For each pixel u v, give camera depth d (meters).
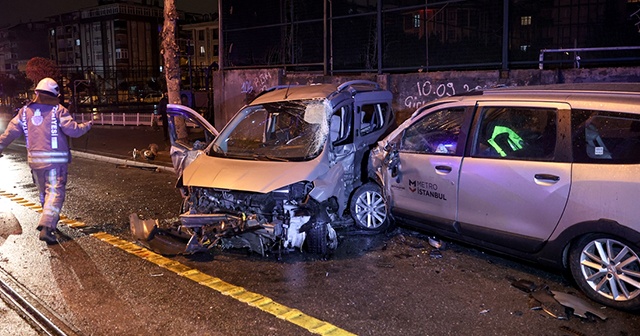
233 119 6.66
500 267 5.30
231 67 14.35
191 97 24.56
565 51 8.82
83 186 10.03
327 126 5.95
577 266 4.45
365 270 5.26
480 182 5.01
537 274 5.09
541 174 4.57
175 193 9.26
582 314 4.16
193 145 7.09
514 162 4.78
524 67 9.92
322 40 12.70
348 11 12.05
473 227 5.16
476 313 4.26
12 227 7.03
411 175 5.71
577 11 9.34
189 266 5.41
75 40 90.94
